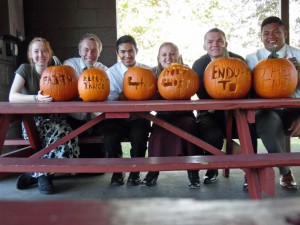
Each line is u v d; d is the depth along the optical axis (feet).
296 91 9.95
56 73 9.11
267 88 8.30
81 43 11.59
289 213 1.38
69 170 6.44
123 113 6.86
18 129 12.86
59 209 1.48
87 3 13.75
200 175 11.91
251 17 18.62
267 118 8.71
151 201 1.58
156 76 9.94
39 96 9.03
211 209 1.45
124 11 19.24
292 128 9.26
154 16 19.45
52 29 13.91
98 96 8.68
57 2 13.80
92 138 10.79
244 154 7.07
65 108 6.57
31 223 1.33
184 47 19.76
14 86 9.96
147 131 9.93
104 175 12.08
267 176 6.39
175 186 10.53
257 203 1.52
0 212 1.44
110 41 13.84
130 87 9.01
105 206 1.51
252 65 10.73
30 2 13.88
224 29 19.20
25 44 13.15
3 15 12.07
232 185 10.53
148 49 19.66
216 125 9.66
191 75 8.70
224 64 8.41
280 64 8.36
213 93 8.47
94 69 8.98
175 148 8.86
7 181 11.42
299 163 6.41
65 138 7.59
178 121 9.15
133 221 1.34
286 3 13.24
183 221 1.32
